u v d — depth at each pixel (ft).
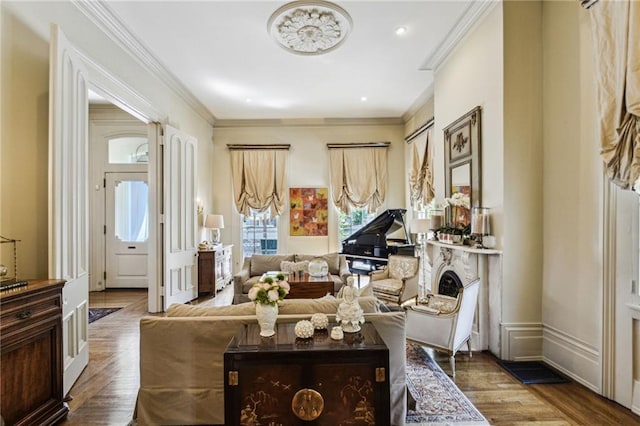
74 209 8.86
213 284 18.85
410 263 15.14
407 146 22.56
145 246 20.56
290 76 16.29
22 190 8.07
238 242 23.59
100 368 9.94
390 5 10.79
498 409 7.77
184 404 6.91
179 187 16.74
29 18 8.18
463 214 12.65
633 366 7.73
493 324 10.77
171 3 10.48
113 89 11.75
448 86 14.03
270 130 23.66
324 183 23.75
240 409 5.82
